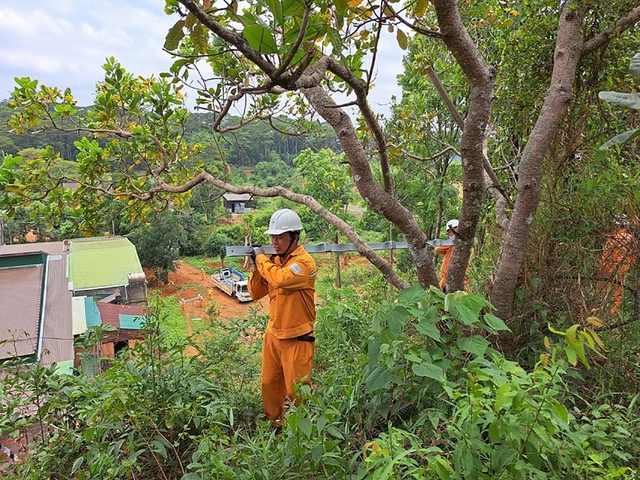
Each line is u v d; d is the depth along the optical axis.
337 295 4.70
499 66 3.77
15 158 3.56
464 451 1.44
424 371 1.82
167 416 2.51
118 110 4.00
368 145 4.20
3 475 2.53
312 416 2.12
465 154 2.30
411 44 5.63
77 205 3.98
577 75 3.04
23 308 12.09
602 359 2.54
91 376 3.04
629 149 3.12
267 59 1.33
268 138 27.78
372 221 13.88
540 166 2.51
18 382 2.77
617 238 2.67
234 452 2.07
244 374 3.65
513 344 2.73
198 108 2.73
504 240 2.74
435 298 2.18
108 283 15.96
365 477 1.73
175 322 16.52
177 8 1.46
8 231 24.81
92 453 2.29
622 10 2.78
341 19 1.67
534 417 1.40
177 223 26.42
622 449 1.87
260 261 3.09
